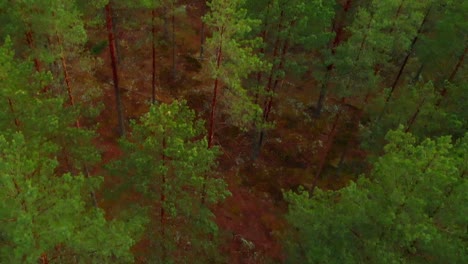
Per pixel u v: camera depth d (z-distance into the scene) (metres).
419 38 29.11
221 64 17.91
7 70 15.74
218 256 20.14
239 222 27.62
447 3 27.30
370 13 24.44
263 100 32.50
